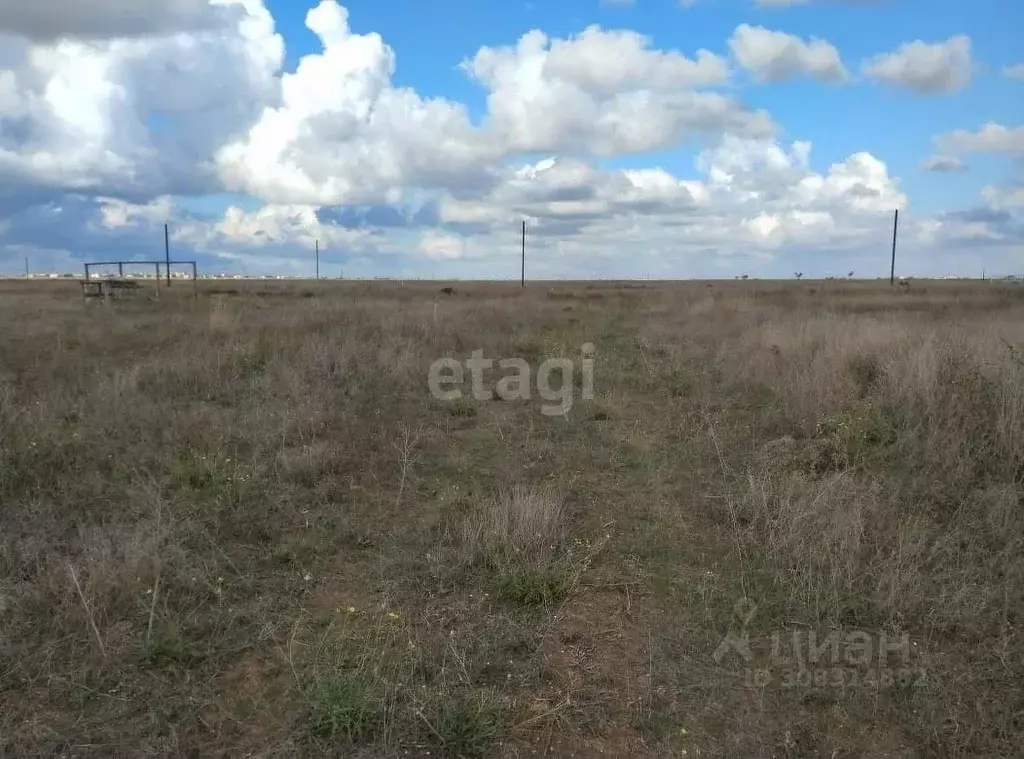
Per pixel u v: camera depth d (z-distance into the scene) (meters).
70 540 4.17
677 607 3.63
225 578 3.84
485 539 4.24
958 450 5.36
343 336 12.69
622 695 2.94
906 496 4.84
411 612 3.56
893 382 6.78
